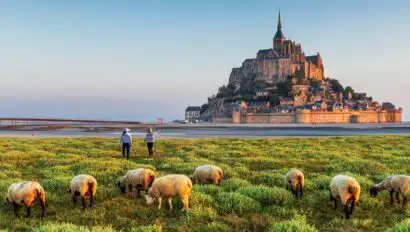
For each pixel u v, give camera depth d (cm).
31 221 1340
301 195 1719
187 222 1349
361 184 1916
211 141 5025
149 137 3397
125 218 1393
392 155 3284
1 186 1772
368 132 11419
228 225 1347
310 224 1377
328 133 10494
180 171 2408
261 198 1627
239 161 2889
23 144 4197
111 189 1778
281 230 1221
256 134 9706
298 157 3219
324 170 2525
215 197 1647
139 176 1686
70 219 1372
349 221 1390
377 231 1306
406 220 1248
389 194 1745
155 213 1451
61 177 1970
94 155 3309
